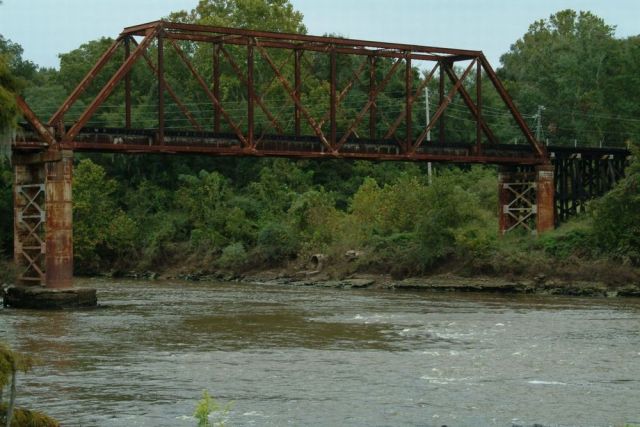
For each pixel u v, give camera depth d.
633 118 112.69
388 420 26.86
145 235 104.94
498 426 26.22
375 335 44.66
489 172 109.00
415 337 43.91
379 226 89.75
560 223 84.12
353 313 55.06
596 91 119.25
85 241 100.75
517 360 36.91
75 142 57.31
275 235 93.06
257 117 116.56
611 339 43.00
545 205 79.88
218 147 63.00
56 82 133.88
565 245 74.62
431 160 73.31
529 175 81.25
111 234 101.88
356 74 69.81
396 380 32.72
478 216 82.38
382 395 30.19
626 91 113.81
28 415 20.38
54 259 56.62
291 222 94.81
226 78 117.81
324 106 113.69
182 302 62.56
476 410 28.09
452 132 124.00
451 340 42.81
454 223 80.38
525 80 139.75
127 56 61.69
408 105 71.75
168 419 26.95
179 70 128.75
